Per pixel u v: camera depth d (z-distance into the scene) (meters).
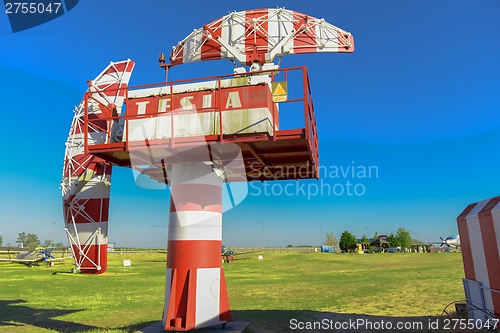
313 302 16.03
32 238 127.31
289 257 59.75
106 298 18.19
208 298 8.39
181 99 8.43
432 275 27.58
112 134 9.23
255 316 12.66
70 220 30.95
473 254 10.10
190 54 11.95
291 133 7.62
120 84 29.92
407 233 96.50
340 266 40.97
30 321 12.41
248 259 58.53
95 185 30.55
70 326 11.45
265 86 7.94
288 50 11.33
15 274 32.00
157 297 18.53
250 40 11.41
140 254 72.06
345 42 11.55
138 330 9.29
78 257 31.30
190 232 8.50
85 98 8.65
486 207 9.41
